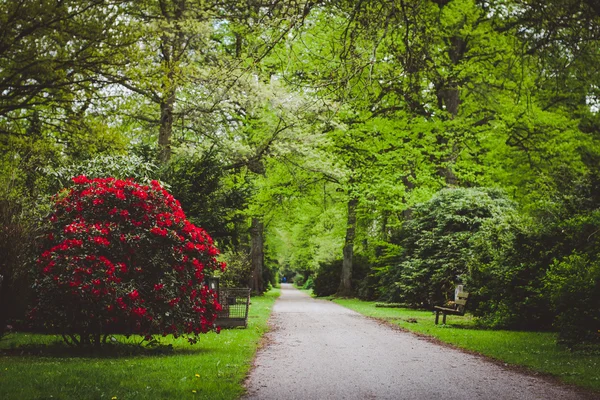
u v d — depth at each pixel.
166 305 10.02
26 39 10.69
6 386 6.45
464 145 27.72
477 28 24.31
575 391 6.85
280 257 83.50
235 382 7.20
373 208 31.05
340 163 27.20
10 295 10.09
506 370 8.45
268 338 12.92
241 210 18.53
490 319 15.84
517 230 15.60
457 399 6.39
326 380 7.56
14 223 10.45
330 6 8.81
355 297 36.53
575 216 15.04
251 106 21.95
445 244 23.02
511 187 27.95
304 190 29.92
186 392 6.39
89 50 11.47
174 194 16.50
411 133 28.00
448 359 9.57
